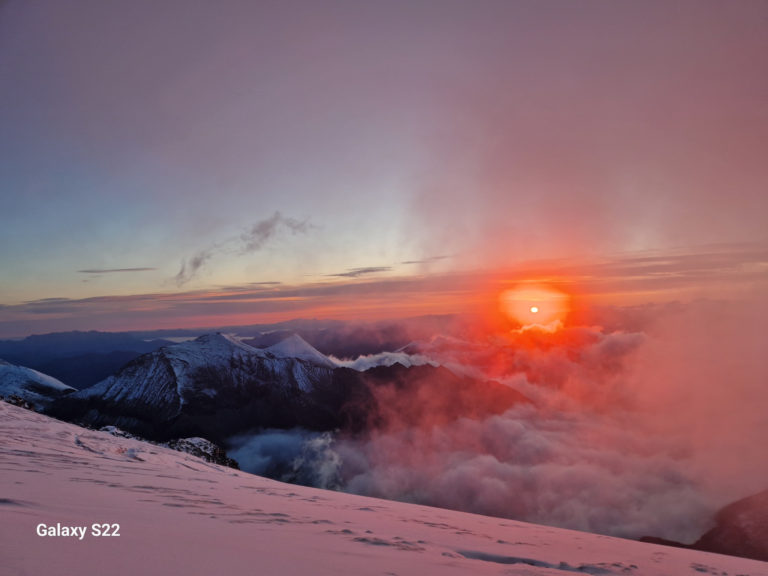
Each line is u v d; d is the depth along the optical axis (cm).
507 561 754
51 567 354
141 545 471
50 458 1410
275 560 489
